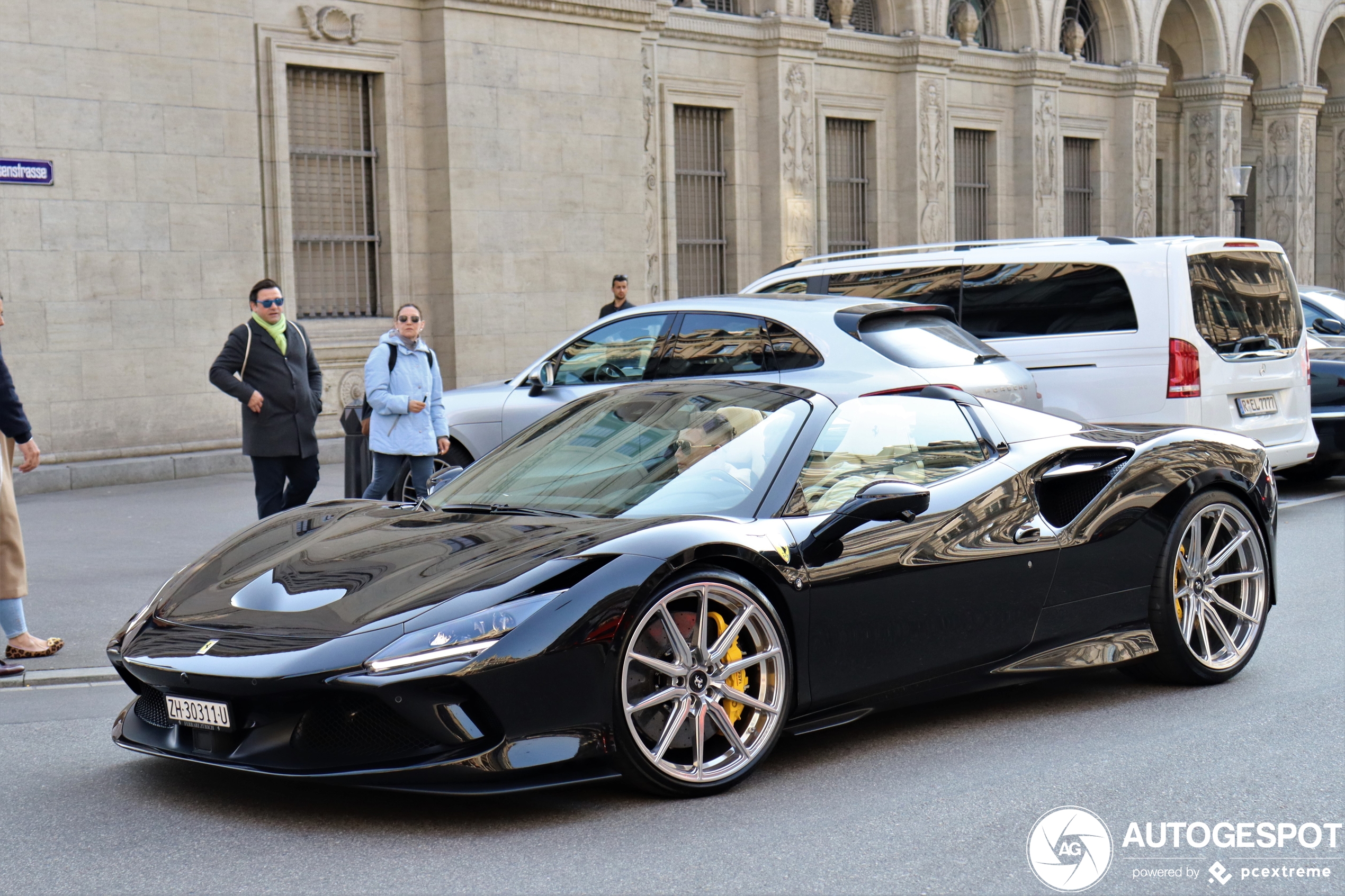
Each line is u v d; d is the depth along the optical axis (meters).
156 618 4.53
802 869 3.78
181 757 4.30
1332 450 11.86
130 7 13.25
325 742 4.11
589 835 4.05
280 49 14.60
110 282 13.23
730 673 4.45
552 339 16.86
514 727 4.05
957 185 24.00
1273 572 6.02
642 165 17.70
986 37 24.50
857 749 4.94
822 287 11.25
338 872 3.79
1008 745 4.96
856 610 4.77
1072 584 5.38
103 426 13.24
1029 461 5.40
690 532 4.42
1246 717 5.25
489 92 16.11
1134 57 26.62
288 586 4.43
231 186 14.04
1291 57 31.20
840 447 5.04
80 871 3.84
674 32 18.95
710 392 5.43
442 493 5.34
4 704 5.76
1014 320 10.34
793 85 20.25
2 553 6.32
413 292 15.91
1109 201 26.77
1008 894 3.62
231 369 8.70
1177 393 9.68
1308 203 31.80
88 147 13.03
